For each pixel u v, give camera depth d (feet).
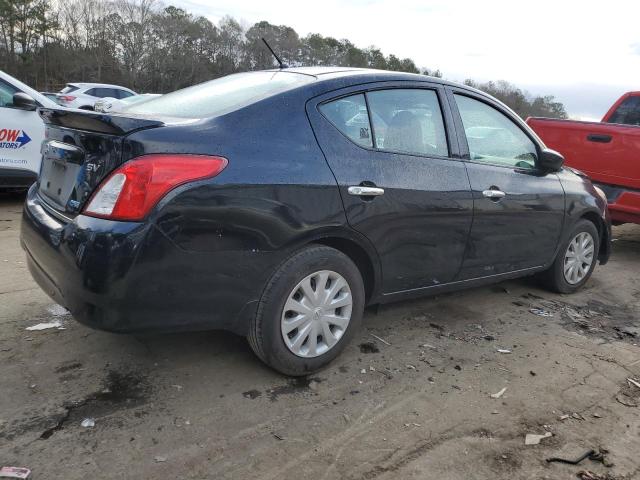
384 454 8.11
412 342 12.06
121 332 8.09
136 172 7.77
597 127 20.98
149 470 7.41
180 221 7.98
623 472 8.11
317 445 8.21
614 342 12.94
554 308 15.01
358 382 10.13
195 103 10.07
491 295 15.72
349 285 10.23
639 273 19.70
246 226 8.59
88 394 9.06
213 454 7.84
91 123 8.34
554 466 8.14
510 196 12.97
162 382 9.61
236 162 8.54
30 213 9.47
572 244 15.88
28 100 19.89
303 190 9.16
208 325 8.80
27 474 7.15
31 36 189.37
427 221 11.14
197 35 209.36
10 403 8.64
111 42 206.49
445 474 7.77
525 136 14.10
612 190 20.75
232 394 9.40
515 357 11.69
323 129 9.77
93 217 7.95
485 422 9.14
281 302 9.30
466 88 12.65
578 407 9.84
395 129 10.94
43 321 11.55
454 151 11.97
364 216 10.00
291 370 9.84
